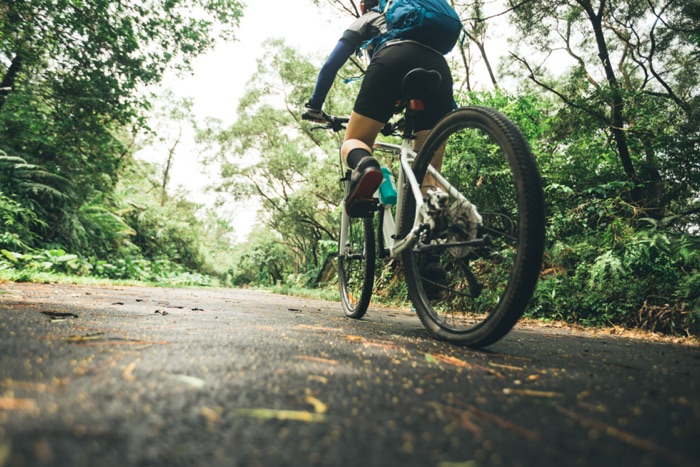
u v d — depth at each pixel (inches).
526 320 168.4
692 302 139.6
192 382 33.7
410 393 35.0
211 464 20.1
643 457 23.2
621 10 251.0
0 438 21.2
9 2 313.7
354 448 23.0
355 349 55.4
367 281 113.9
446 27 84.6
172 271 573.3
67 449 20.6
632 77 326.3
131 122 389.4
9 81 345.1
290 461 21.0
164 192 1016.2
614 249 167.5
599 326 154.6
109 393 29.8
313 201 639.8
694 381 45.1
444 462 21.7
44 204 370.3
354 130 91.1
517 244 64.5
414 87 81.5
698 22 223.3
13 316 69.1
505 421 28.8
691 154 189.6
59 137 372.2
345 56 95.0
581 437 26.2
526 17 256.8
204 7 385.1
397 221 89.2
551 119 231.0
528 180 62.7
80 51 354.6
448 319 80.5
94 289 190.5
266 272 912.9
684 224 175.9
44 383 31.5
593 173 214.4
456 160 190.5
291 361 44.5
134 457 20.4
